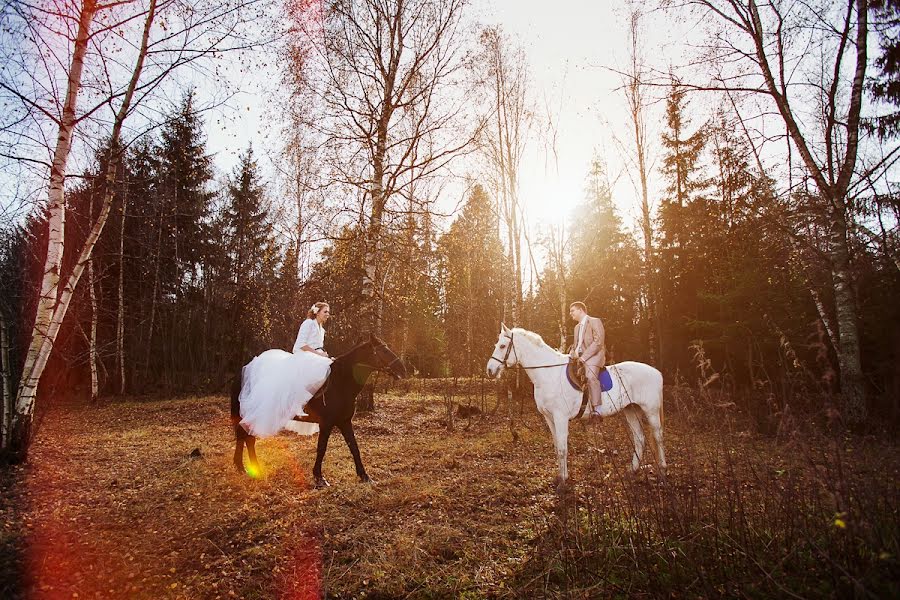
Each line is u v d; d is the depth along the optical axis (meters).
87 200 15.88
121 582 3.85
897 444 5.57
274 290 17.77
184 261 22.34
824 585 2.95
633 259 21.08
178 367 21.33
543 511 5.08
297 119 12.27
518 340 6.70
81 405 16.55
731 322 13.56
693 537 3.54
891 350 10.32
